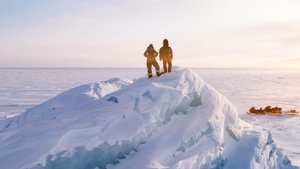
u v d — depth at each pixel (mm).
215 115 10969
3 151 7547
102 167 8508
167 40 12586
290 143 27312
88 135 8242
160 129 9930
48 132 8219
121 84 17406
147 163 8492
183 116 10836
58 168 7676
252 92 83875
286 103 61625
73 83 111688
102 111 9344
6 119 13812
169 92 10195
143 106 9625
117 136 8617
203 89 12102
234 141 11703
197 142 10125
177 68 13266
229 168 10562
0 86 94750
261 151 11812
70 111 10203
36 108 13297
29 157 7246
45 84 105562
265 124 38406
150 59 12141
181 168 8875
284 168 13312
